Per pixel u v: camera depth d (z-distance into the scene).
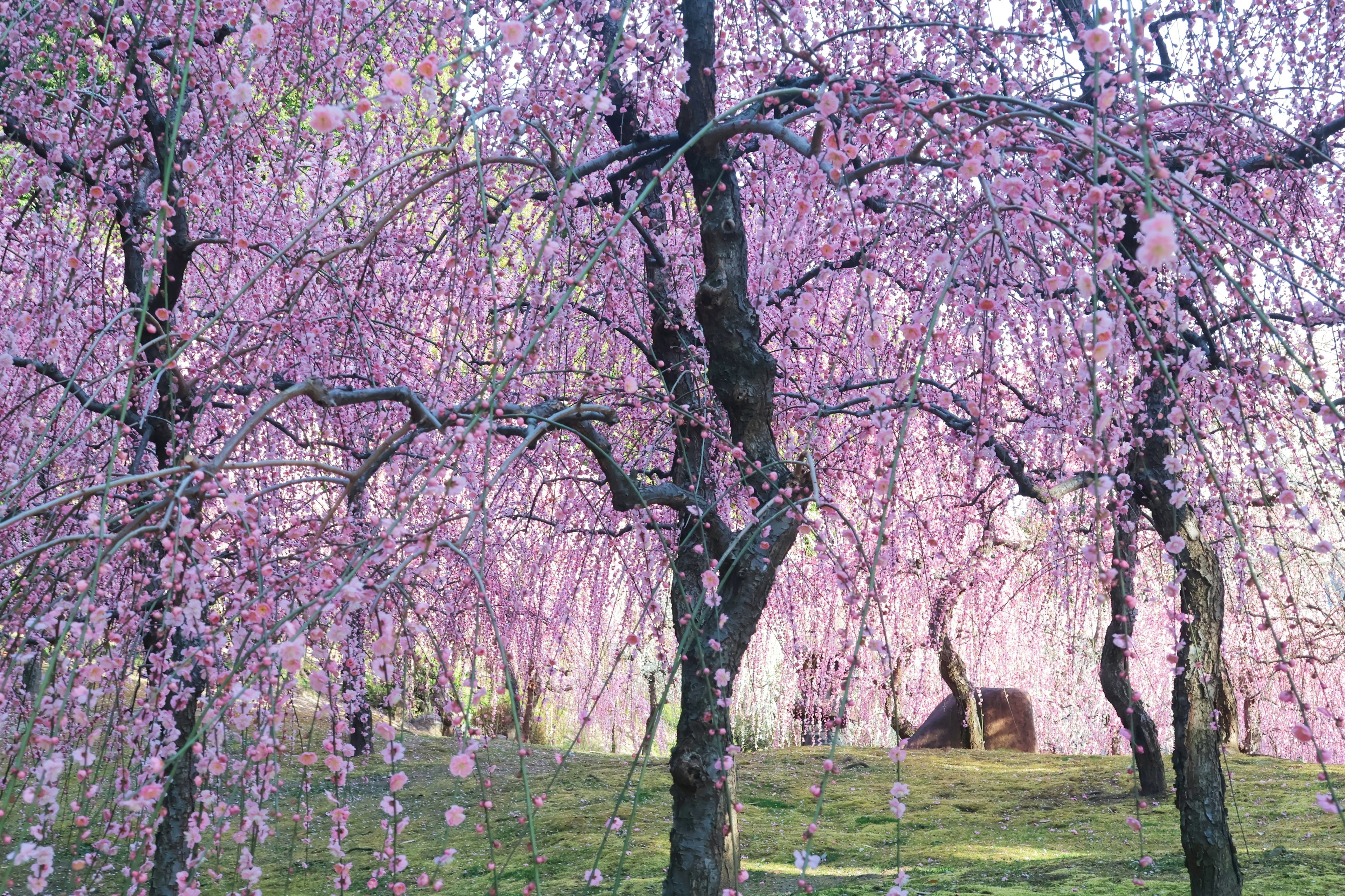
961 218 3.25
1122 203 2.76
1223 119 3.82
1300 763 9.38
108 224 4.48
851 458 5.01
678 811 4.02
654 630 4.34
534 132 4.18
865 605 2.09
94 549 3.44
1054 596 7.28
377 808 8.31
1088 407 2.76
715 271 4.12
